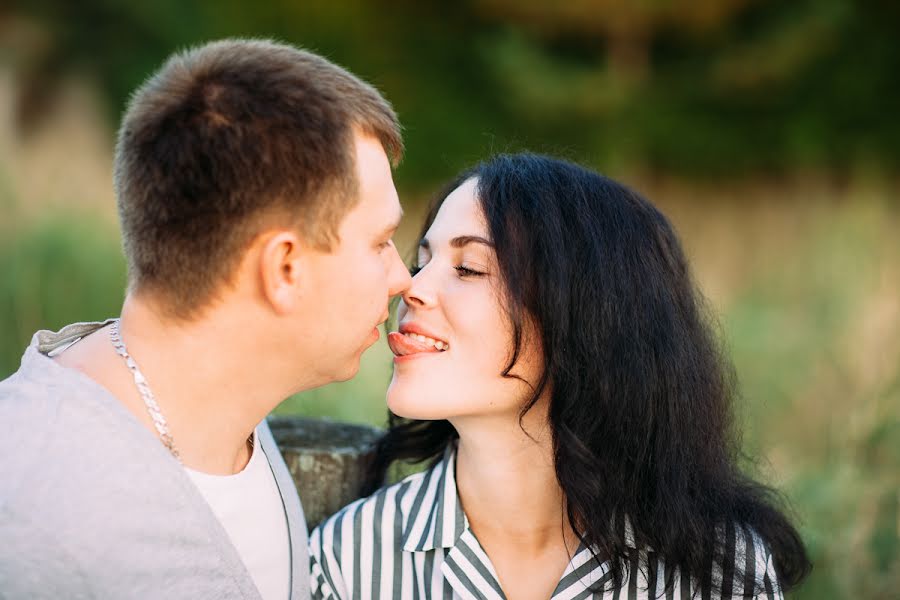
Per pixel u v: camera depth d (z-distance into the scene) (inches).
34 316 139.0
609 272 57.6
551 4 461.7
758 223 358.9
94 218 165.5
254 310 47.9
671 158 459.5
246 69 47.3
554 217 56.3
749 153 449.1
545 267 55.1
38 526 41.8
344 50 482.6
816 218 314.7
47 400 44.7
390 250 53.2
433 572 58.2
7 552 41.1
